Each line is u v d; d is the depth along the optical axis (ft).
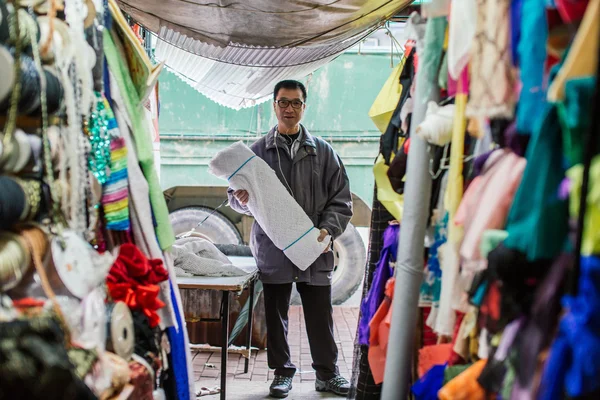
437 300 7.28
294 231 13.79
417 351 8.14
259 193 13.87
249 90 18.60
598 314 3.83
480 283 5.52
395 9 13.08
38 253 5.45
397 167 8.34
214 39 14.49
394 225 9.16
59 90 5.93
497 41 5.41
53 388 4.40
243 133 21.36
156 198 8.28
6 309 4.85
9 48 5.17
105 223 7.36
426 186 6.99
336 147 21.39
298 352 18.13
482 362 5.54
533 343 4.43
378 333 8.83
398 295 7.09
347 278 21.61
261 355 17.34
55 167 6.07
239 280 12.66
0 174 5.22
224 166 13.83
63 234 5.97
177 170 21.33
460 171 6.35
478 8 5.57
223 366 12.74
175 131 21.27
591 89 4.00
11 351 4.28
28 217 5.52
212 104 21.24
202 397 14.16
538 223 4.45
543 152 4.51
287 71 17.06
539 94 4.78
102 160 7.06
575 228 4.08
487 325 5.35
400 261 7.09
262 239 14.25
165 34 14.93
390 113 9.77
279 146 14.34
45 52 5.81
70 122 6.29
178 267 13.25
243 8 13.05
